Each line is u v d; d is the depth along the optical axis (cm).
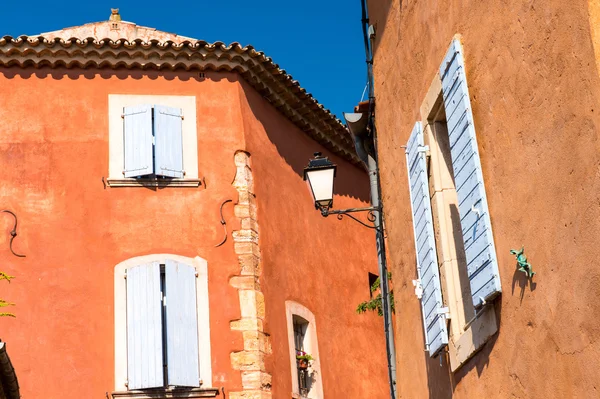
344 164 1789
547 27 558
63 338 1348
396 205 927
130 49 1480
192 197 1453
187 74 1517
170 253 1413
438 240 771
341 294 1631
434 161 785
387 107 945
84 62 1483
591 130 507
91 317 1363
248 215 1457
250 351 1378
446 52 749
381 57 965
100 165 1445
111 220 1418
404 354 912
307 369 1490
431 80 793
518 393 620
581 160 519
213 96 1514
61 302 1365
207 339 1377
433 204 786
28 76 1474
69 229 1405
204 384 1354
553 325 561
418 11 826
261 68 1530
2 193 1408
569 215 535
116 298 1379
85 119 1466
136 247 1409
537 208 577
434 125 796
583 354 524
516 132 606
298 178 1622
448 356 760
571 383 542
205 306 1394
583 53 514
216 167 1477
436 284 746
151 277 1381
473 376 703
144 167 1443
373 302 1230
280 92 1588
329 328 1565
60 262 1385
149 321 1361
